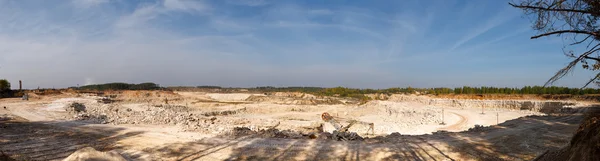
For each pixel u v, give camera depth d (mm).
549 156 10859
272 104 84875
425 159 14234
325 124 40281
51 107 37969
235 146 16172
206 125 23172
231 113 68875
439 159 14242
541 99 77562
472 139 19156
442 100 93688
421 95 121875
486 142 18156
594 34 7531
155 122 25016
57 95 69000
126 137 18484
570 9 7516
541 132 22250
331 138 18922
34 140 16953
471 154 15156
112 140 17516
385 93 152375
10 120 25125
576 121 29594
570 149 9188
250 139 18000
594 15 7469
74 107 39219
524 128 24719
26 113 30938
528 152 15547
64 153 14281
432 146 16828
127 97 91500
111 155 9086
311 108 79562
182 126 22766
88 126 22703
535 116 36500
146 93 96562
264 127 33031
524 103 72250
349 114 70938
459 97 98125
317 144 17000
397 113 72062
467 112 69562
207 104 79500
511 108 74562
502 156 14766
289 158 14133
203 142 17031
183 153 14633
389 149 15992
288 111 76688
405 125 49812
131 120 25656
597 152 7227
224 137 18578
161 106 70438
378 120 60250
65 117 27875
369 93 159125
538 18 7844
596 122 8328
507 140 18812
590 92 72188
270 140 17781
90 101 56625
